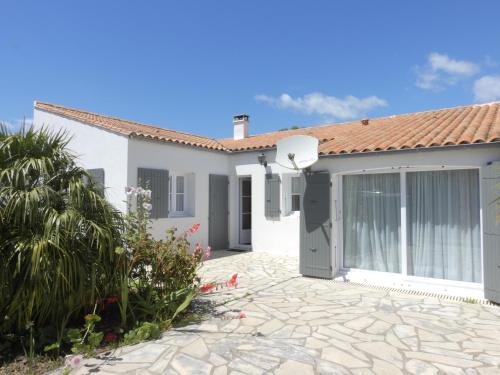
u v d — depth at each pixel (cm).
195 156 1129
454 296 659
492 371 369
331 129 1370
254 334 471
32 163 440
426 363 388
